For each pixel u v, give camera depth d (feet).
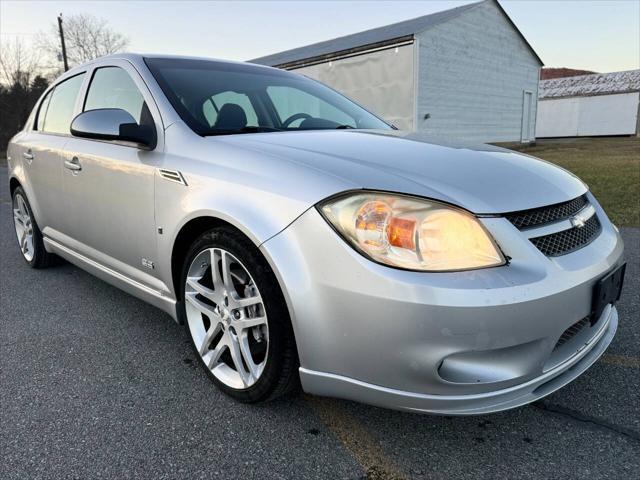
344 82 49.93
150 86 8.34
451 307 4.88
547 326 5.23
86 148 9.25
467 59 52.75
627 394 6.93
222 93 8.80
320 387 5.75
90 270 10.08
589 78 126.00
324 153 6.43
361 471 5.62
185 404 6.91
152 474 5.58
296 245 5.57
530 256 5.27
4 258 14.70
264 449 5.99
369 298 5.10
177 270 7.54
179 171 7.06
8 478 5.52
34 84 101.50
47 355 8.43
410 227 5.12
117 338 9.05
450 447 5.98
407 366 5.12
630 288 10.77
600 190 23.98
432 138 7.95
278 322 5.97
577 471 5.52
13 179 13.11
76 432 6.32
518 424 6.37
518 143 66.59
